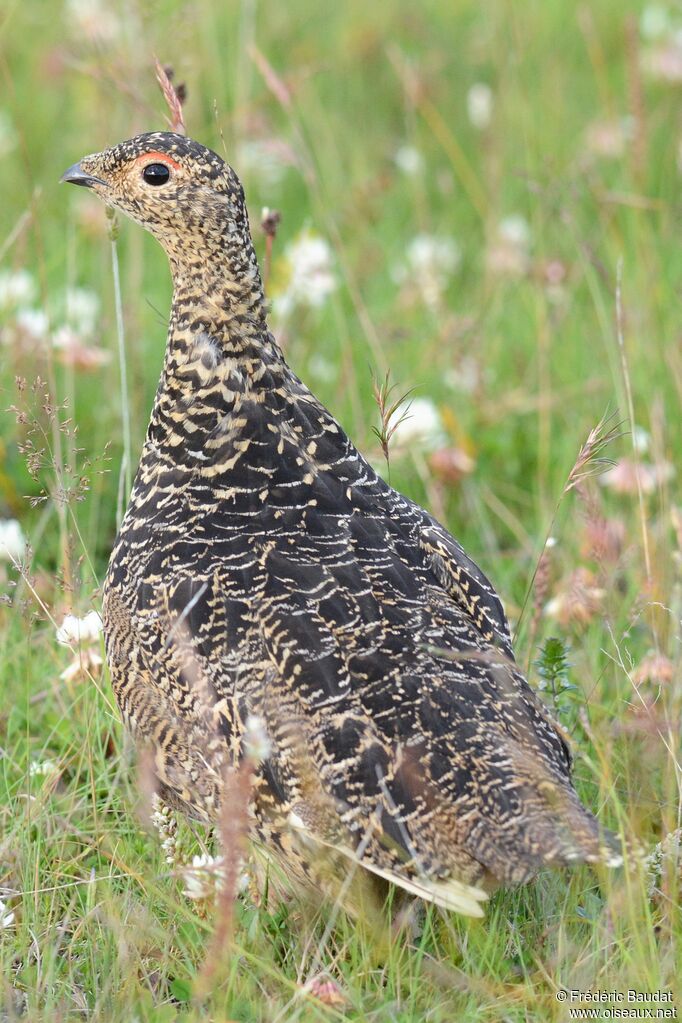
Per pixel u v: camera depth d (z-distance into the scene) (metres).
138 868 10.30
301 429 10.43
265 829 9.34
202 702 9.47
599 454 14.78
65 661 12.41
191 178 10.62
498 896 9.93
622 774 11.02
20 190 20.16
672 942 9.32
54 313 17.16
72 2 21.55
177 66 17.30
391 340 17.02
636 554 13.34
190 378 10.53
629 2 25.09
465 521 15.02
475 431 16.00
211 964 8.09
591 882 10.36
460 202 20.58
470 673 9.41
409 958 9.34
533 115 20.94
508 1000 9.12
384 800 8.86
